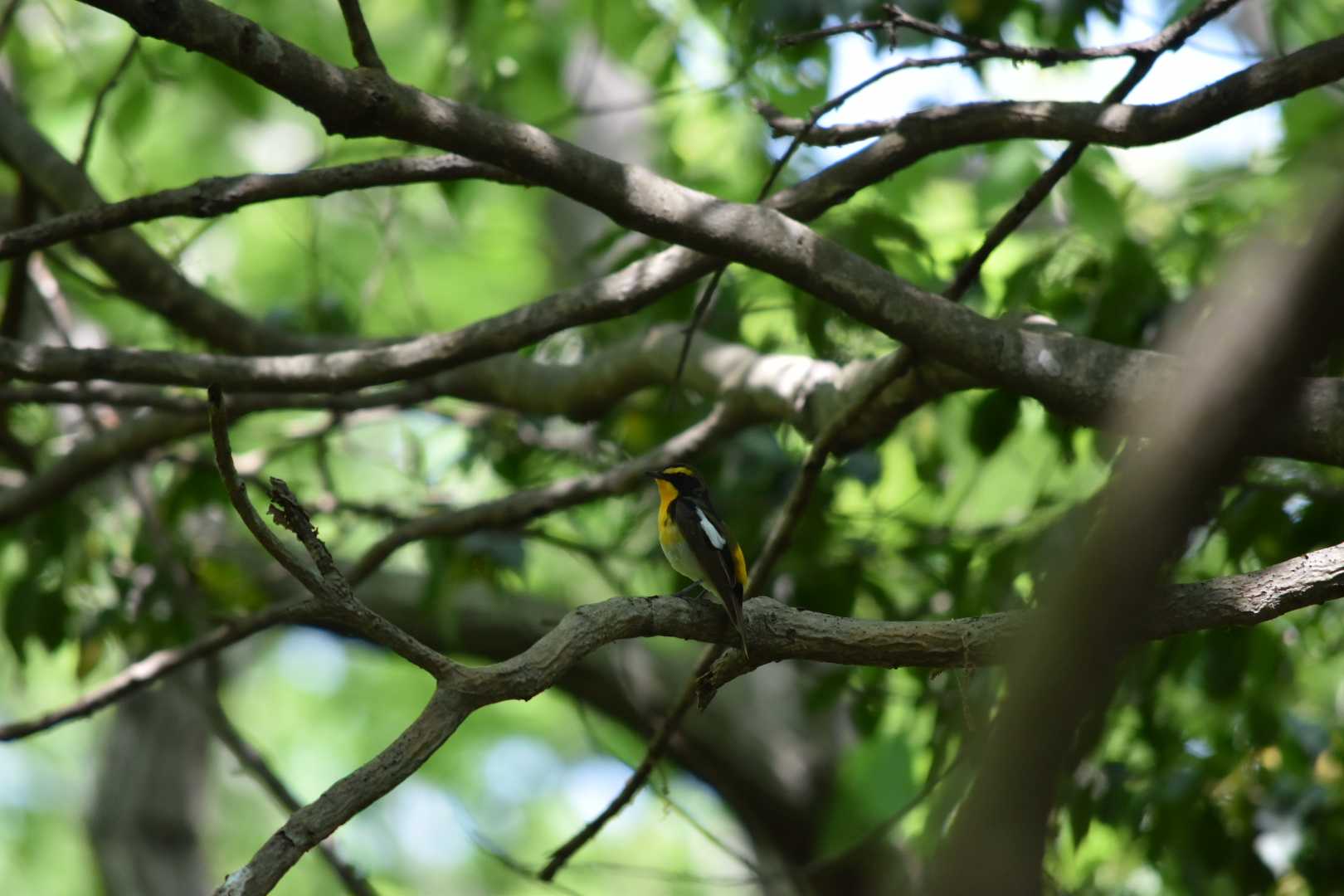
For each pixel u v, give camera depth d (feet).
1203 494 15.79
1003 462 49.29
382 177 24.26
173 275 34.17
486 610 46.44
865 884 45.83
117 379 27.37
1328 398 21.79
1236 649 32.48
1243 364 15.65
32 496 36.96
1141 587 15.78
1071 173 35.06
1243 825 34.96
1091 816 34.32
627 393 35.50
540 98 45.47
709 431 34.01
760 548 37.47
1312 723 35.63
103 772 53.42
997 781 16.46
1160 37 24.48
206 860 53.47
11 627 38.93
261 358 27.45
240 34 18.90
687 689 29.04
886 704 39.50
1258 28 48.37
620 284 26.81
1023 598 34.76
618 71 57.62
